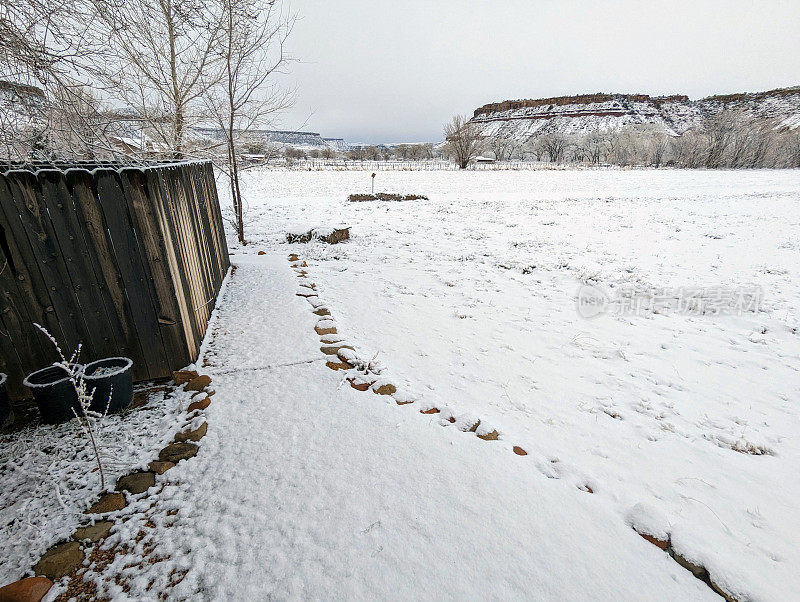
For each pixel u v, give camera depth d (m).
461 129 56.81
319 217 14.30
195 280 4.12
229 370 3.60
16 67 2.88
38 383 2.91
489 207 17.97
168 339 3.39
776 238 10.66
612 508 2.23
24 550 1.94
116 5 3.30
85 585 1.77
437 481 2.33
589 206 18.34
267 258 7.89
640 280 7.19
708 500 2.40
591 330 5.11
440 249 9.58
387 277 7.16
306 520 2.06
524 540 1.96
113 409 2.96
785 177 39.47
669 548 1.97
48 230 2.84
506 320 5.36
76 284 3.01
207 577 1.78
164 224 3.21
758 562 1.96
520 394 3.55
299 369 3.62
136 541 1.98
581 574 1.80
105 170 2.84
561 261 8.41
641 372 4.08
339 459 2.50
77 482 2.35
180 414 2.98
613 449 2.85
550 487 2.33
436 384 3.60
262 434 2.74
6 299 2.87
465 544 1.92
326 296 5.90
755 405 3.53
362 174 42.47
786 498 2.46
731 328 5.23
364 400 3.14
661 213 15.76
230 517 2.09
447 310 5.64
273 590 1.71
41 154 3.66
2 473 2.43
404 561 1.83
